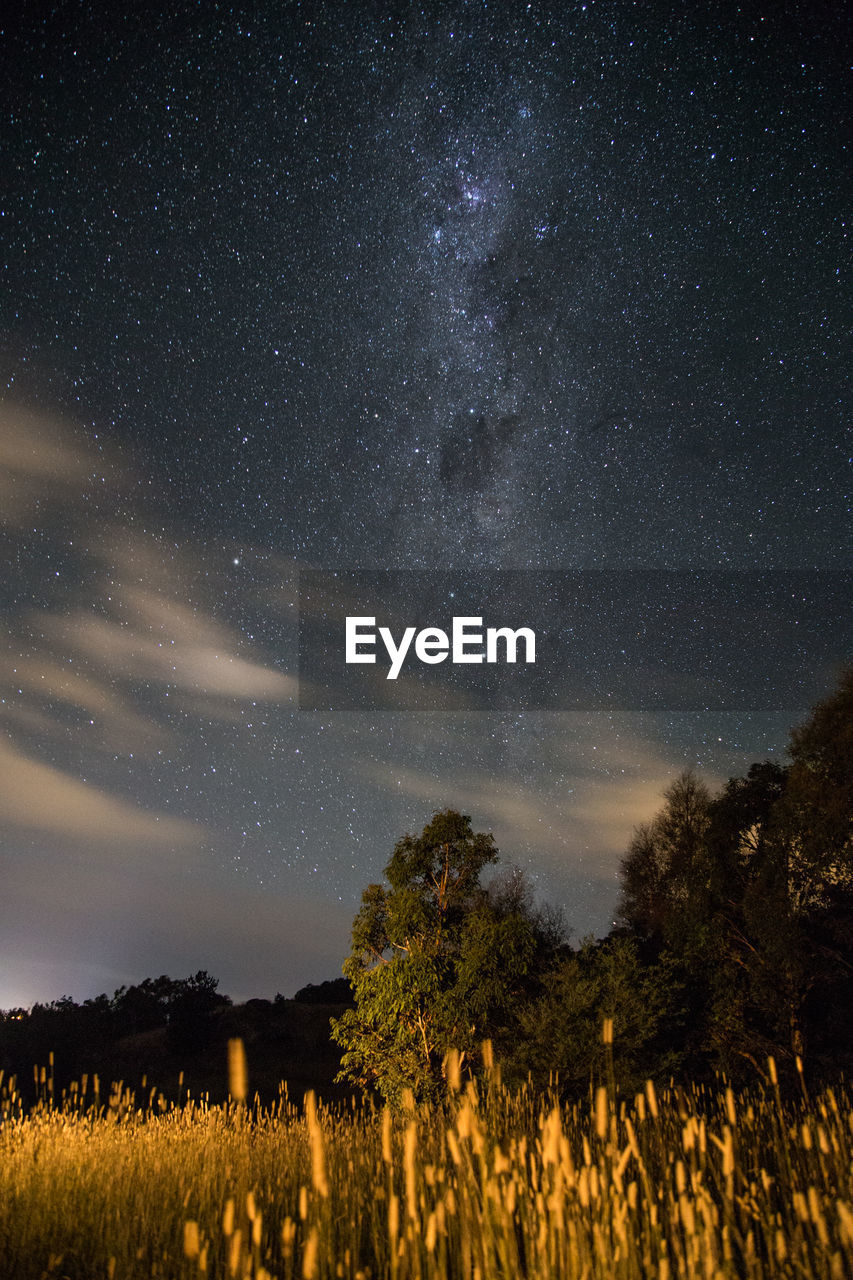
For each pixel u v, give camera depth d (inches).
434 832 836.6
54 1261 161.3
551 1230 105.2
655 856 1100.5
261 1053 1353.3
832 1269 102.0
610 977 704.4
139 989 1539.1
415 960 766.5
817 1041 872.9
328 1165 206.4
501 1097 224.5
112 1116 343.0
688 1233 100.4
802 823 866.8
